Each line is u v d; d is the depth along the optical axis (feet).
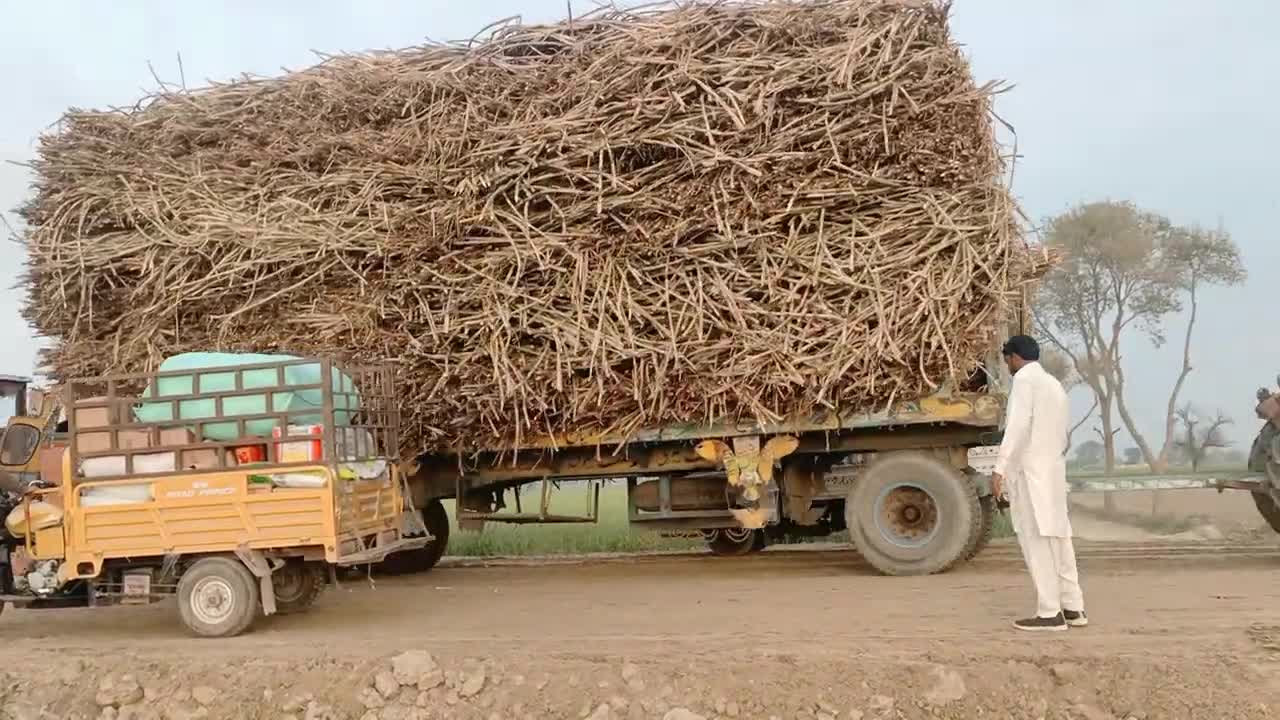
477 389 26.05
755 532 34.19
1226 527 39.09
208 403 20.72
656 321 25.22
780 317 24.66
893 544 26.18
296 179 27.02
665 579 27.99
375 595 26.63
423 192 26.32
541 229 25.71
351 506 21.03
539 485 31.24
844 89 24.26
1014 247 24.21
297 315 26.91
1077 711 15.14
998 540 35.42
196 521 20.53
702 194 24.89
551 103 25.84
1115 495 51.93
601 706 15.74
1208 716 14.78
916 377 24.72
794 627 19.58
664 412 25.93
